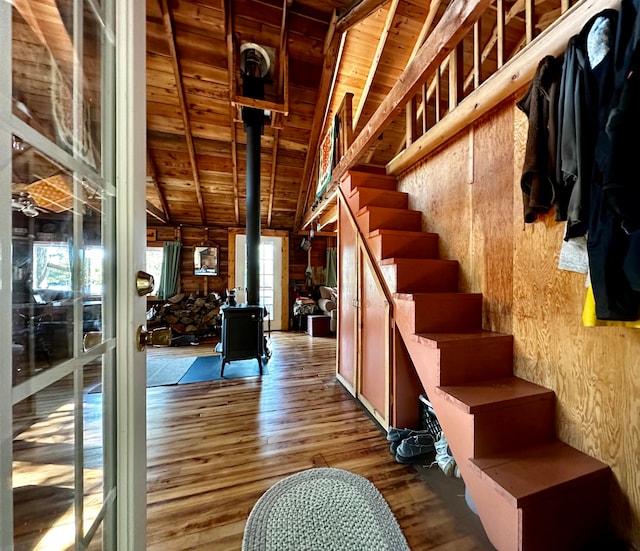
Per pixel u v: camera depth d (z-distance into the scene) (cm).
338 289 322
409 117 272
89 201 64
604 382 124
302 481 154
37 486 49
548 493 105
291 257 686
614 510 117
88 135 64
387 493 146
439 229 236
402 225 253
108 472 67
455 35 139
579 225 110
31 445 48
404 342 193
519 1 255
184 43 337
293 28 336
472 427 125
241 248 636
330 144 407
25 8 47
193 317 554
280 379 321
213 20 321
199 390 288
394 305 204
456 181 218
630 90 83
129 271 70
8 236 43
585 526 114
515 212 169
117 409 68
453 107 208
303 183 552
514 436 133
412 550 115
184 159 480
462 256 212
